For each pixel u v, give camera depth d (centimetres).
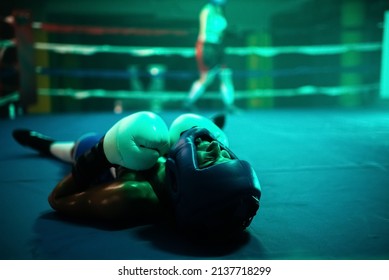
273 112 695
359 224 143
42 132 437
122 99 973
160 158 160
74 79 876
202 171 122
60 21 912
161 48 950
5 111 672
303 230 137
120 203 137
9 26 672
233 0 969
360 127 452
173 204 135
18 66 673
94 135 209
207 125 155
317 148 312
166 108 993
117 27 934
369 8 796
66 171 237
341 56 825
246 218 128
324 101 868
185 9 976
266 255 117
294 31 861
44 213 158
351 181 207
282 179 214
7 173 231
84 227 141
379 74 802
